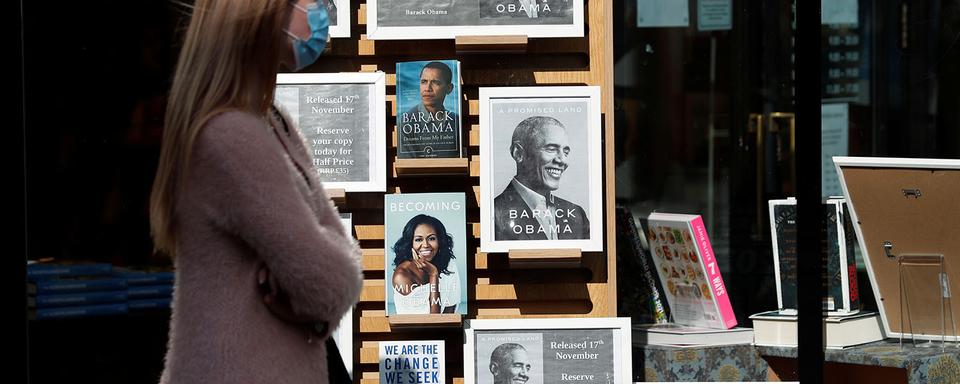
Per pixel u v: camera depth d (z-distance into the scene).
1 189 3.23
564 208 3.12
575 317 3.19
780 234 3.42
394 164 3.10
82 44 3.94
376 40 3.20
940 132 3.83
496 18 3.13
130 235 3.95
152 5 3.99
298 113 3.14
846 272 3.28
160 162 1.88
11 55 3.24
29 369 3.65
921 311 3.19
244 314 1.83
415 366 3.14
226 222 1.80
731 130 4.57
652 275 3.54
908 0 3.90
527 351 3.10
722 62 4.59
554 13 3.13
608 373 3.09
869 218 3.19
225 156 1.79
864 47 3.99
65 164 3.91
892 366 3.00
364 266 3.20
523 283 3.21
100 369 3.85
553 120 3.13
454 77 3.10
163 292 3.95
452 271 3.11
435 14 3.14
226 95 1.85
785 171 4.48
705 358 3.28
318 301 1.83
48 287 3.79
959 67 3.77
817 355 3.10
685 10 4.59
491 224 3.11
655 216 3.51
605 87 3.21
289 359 1.87
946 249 3.17
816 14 3.09
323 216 1.98
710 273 3.34
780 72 4.50
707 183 4.56
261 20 1.86
